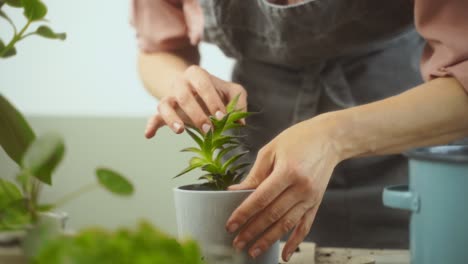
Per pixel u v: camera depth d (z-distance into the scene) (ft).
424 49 3.90
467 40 3.54
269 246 3.24
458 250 2.91
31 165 2.56
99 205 10.68
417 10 3.71
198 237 3.24
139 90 10.27
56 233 2.42
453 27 3.59
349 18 4.33
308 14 4.32
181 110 3.91
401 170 4.60
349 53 4.55
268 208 3.19
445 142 3.52
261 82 4.77
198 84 3.81
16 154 3.10
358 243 4.60
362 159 4.58
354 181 4.62
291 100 4.69
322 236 4.62
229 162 3.38
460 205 2.89
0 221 2.52
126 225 2.35
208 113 3.94
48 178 2.71
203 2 4.74
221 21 4.66
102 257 2.22
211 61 8.52
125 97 10.34
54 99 10.56
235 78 4.92
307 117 4.62
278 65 4.72
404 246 4.57
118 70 10.30
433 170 2.93
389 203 3.09
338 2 4.28
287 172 3.18
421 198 2.98
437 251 2.95
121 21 10.14
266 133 4.75
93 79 10.36
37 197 2.65
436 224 2.94
